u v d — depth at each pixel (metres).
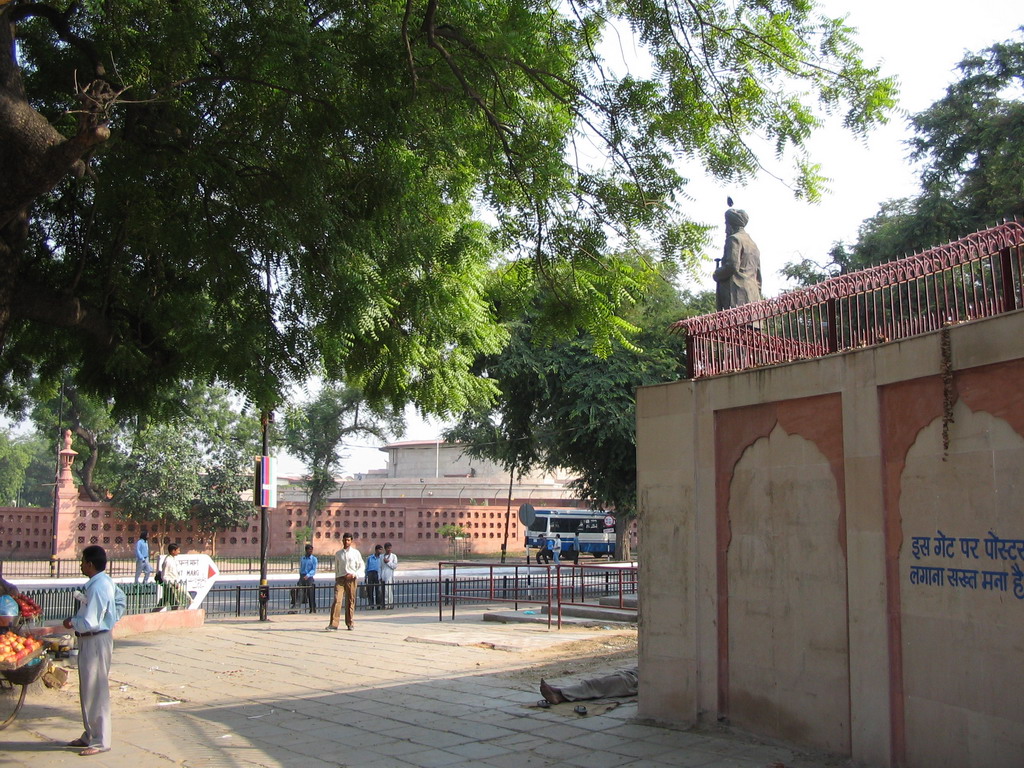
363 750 6.92
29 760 6.73
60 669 9.50
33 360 12.19
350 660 11.73
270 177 9.34
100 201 9.46
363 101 9.09
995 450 5.28
